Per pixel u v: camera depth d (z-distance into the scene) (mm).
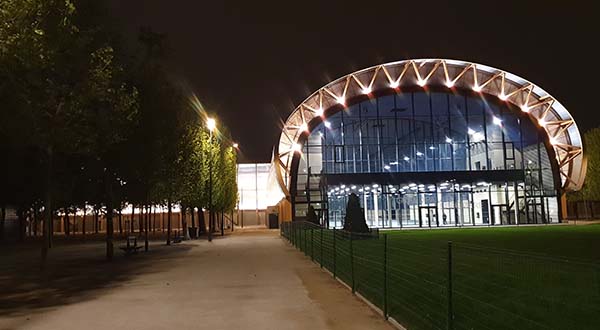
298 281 16750
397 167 63531
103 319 11406
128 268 22797
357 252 21469
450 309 7734
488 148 64500
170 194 36906
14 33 14305
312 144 63656
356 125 64250
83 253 34031
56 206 47188
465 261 15016
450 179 62000
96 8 19422
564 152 69000
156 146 27203
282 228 50438
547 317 9227
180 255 29234
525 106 65875
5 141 27719
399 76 64875
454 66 65188
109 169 26562
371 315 11000
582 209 81250
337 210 61406
